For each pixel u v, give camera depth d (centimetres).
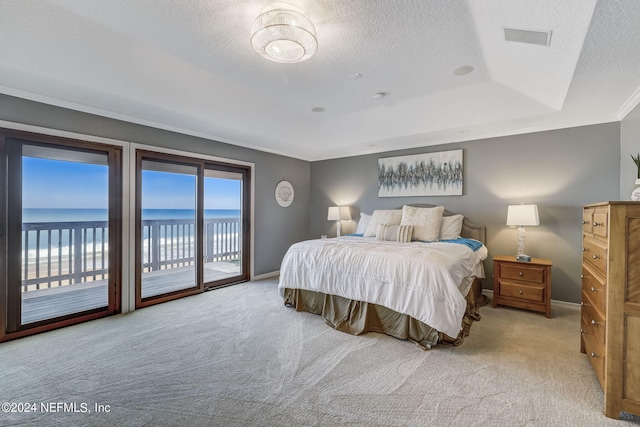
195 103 314
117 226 319
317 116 406
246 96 331
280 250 525
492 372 200
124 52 239
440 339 238
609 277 156
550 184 351
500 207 384
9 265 256
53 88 254
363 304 272
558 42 183
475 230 392
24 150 266
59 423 152
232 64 261
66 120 284
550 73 230
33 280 293
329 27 201
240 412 161
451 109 341
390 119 386
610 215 155
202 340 252
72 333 266
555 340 249
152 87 276
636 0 133
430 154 441
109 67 244
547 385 184
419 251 272
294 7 178
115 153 319
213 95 314
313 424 151
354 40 218
